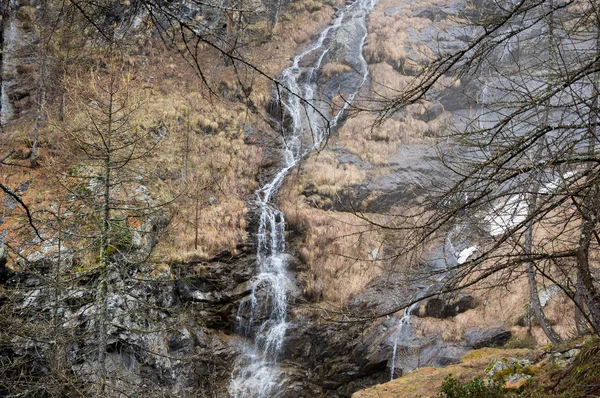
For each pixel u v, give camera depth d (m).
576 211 4.86
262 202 23.95
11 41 22.45
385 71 31.05
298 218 22.67
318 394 18.14
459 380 9.45
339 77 31.02
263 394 17.61
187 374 16.50
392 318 18.70
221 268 20.17
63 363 9.33
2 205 18.16
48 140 21.31
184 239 20.17
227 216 22.12
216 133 26.53
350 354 18.25
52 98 21.66
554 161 4.34
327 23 36.31
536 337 16.67
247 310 19.78
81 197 10.77
